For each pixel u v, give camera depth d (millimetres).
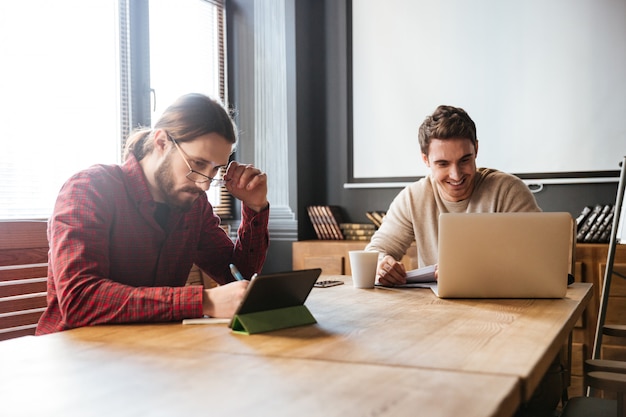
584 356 3084
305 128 4062
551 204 3582
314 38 4145
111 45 3391
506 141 3670
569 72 3523
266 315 1241
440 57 3814
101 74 3332
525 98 3623
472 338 1155
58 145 3105
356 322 1326
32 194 2990
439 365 951
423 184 2447
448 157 2217
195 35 3982
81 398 802
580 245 3113
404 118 3906
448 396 793
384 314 1430
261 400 782
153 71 3668
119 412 746
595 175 3480
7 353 1047
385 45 3947
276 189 4012
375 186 3975
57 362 986
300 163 3994
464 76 3762
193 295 1315
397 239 2469
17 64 2930
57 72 3109
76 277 1312
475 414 725
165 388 840
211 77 4098
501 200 2301
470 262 1657
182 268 1717
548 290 1664
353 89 4039
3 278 1712
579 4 3494
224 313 1305
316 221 3961
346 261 3672
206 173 1509
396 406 754
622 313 3029
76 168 3188
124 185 1535
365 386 839
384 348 1070
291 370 924
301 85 4031
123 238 1541
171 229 1633
